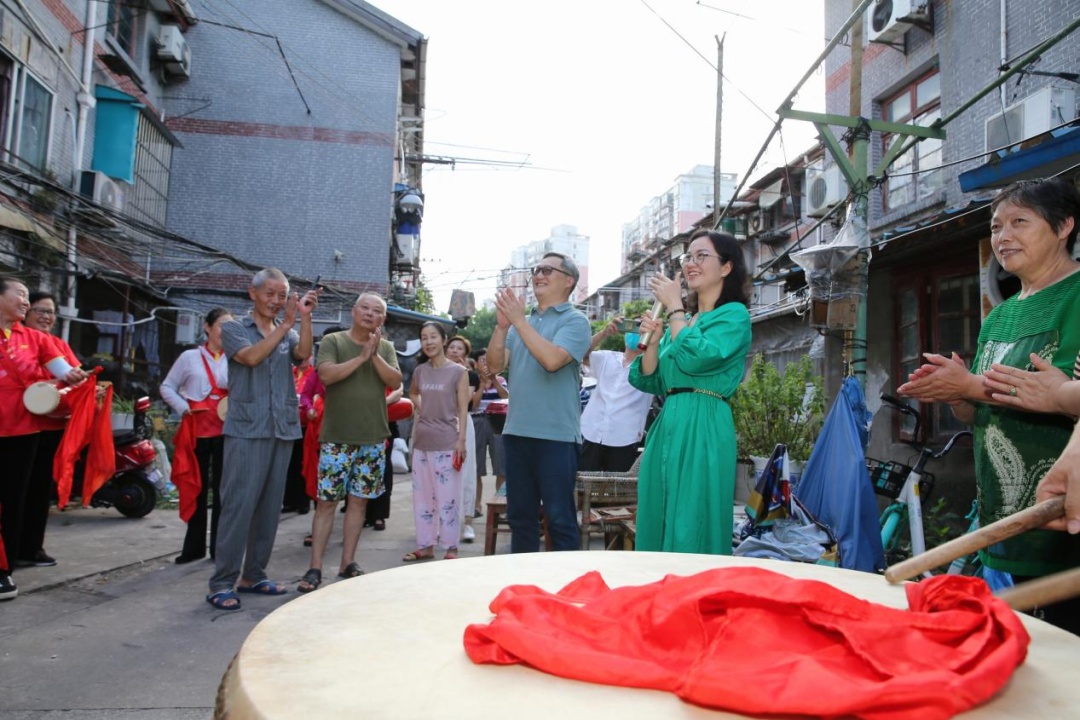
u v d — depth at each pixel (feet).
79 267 29.78
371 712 2.64
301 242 49.93
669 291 9.48
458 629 3.62
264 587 13.52
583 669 2.93
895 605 4.20
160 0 42.52
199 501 15.94
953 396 6.52
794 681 2.64
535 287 11.51
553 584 4.56
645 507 9.07
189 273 47.50
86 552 16.47
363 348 14.10
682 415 8.81
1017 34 26.53
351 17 51.37
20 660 9.93
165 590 13.64
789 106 21.53
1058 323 6.46
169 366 42.04
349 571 14.61
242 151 49.88
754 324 36.50
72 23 30.32
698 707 2.72
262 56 50.49
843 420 11.94
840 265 19.40
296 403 13.57
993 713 2.74
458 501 16.75
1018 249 6.78
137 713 8.41
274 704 2.70
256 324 13.16
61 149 29.60
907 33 33.22
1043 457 6.30
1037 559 6.17
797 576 4.90
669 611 3.22
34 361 13.74
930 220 17.81
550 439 10.64
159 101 48.57
